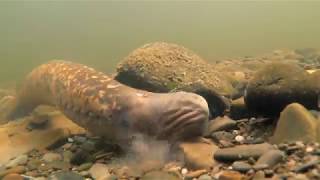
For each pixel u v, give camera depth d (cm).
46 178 35
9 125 53
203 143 36
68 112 45
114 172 35
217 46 175
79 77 45
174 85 48
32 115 55
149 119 37
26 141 46
